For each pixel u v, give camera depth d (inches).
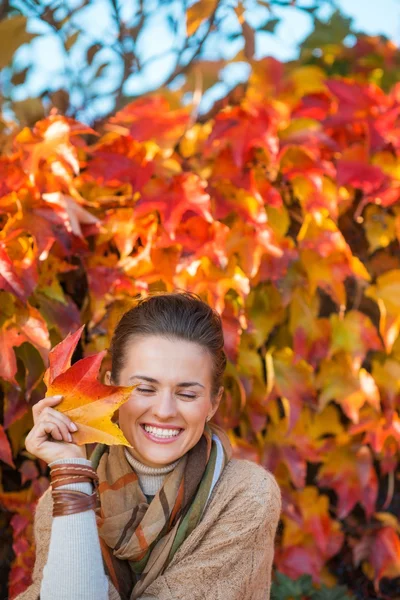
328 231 88.2
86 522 56.9
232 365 85.8
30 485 87.7
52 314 80.0
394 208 92.4
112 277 82.4
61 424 56.6
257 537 63.8
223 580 62.3
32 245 79.0
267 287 89.7
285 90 94.5
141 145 85.1
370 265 94.3
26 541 84.0
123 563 63.4
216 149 86.6
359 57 113.7
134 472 64.7
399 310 91.2
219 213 83.9
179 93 100.8
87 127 79.4
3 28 100.6
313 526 94.5
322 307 95.5
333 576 98.0
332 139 90.7
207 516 62.9
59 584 55.9
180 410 62.1
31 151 77.4
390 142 88.4
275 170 87.4
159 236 83.0
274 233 87.4
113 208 85.3
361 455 94.6
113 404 56.8
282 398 89.0
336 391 91.4
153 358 61.6
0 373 75.8
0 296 77.4
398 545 95.3
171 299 64.7
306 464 97.3
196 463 64.1
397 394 93.9
